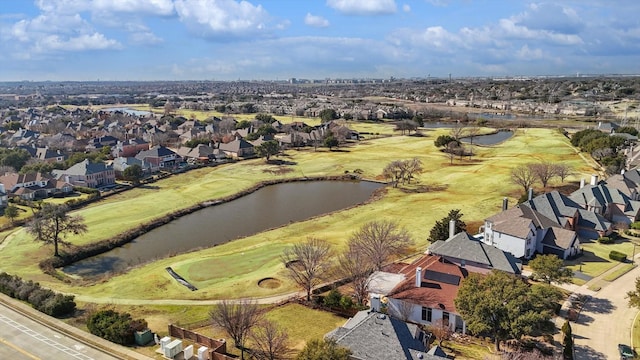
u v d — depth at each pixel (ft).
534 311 153.99
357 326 142.10
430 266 200.44
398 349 132.67
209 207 381.19
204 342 163.12
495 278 163.84
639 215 302.45
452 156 529.04
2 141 647.56
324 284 217.56
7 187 399.44
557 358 149.69
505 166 481.05
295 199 404.16
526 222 246.88
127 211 354.33
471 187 411.75
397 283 197.06
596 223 277.23
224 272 240.73
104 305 201.46
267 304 200.34
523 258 242.78
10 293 201.67
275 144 559.38
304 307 196.03
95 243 287.48
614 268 232.73
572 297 198.80
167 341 156.46
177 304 202.59
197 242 300.20
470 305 156.76
